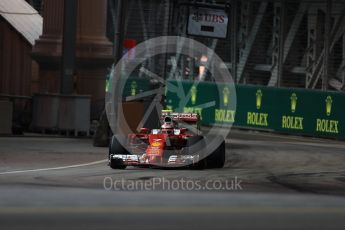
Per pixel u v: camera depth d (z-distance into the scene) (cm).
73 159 6134
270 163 6172
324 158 6788
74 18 9075
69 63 9094
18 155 6356
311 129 10312
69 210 2509
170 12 14975
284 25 13138
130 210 2553
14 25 11125
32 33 11125
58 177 4538
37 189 3400
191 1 10488
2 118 8500
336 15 12469
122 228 2166
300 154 7144
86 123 9000
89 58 10038
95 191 3378
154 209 2597
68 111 8950
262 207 2755
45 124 9088
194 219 2389
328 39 11812
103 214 2442
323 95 10181
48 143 7750
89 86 10150
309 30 13088
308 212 2647
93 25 10188
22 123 9238
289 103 10694
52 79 10275
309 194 3769
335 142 9606
